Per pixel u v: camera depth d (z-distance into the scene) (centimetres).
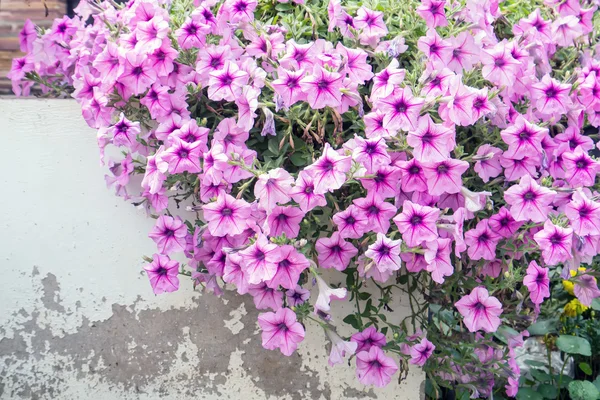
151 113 89
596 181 99
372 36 93
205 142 88
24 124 100
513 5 110
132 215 100
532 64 96
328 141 92
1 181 100
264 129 86
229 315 99
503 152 92
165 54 89
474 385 101
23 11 145
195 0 98
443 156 82
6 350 99
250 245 83
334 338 88
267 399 99
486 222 89
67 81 107
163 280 90
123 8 102
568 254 84
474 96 83
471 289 95
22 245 100
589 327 134
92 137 100
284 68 89
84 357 99
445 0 92
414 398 100
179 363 99
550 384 126
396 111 83
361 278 96
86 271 100
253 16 94
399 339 93
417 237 82
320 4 104
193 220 98
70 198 100
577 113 97
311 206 82
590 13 106
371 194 84
